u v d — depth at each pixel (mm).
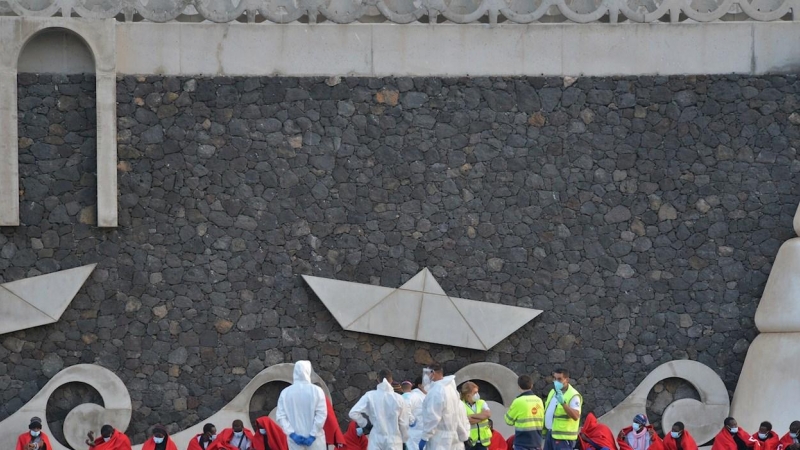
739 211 76250
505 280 75062
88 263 73375
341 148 74875
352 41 75062
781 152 76375
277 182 74562
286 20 74938
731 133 76375
